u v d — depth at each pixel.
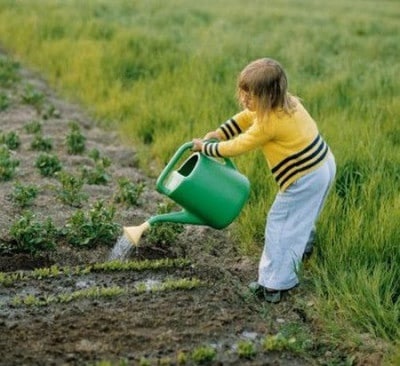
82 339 2.85
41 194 4.25
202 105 5.47
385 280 3.18
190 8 11.70
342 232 3.52
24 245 3.57
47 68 7.29
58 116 5.89
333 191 3.90
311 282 3.37
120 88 6.34
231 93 5.79
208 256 3.67
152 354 2.78
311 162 3.10
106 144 5.38
